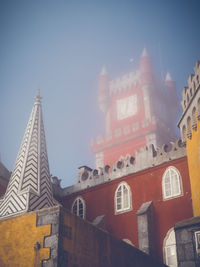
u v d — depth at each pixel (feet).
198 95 87.35
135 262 72.90
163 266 82.53
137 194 106.93
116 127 230.27
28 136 98.07
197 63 90.43
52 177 126.62
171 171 103.24
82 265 59.16
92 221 111.96
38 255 56.80
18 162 92.48
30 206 81.20
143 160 110.42
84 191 119.85
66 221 59.67
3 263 59.16
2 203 85.10
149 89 230.48
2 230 62.90
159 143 207.51
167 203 100.01
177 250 65.92
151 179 106.32
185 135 96.48
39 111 105.09
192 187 89.40
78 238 60.49
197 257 63.00
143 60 239.30
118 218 107.34
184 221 68.13
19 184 86.22
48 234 57.93
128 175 111.75
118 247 69.62
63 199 123.34
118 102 240.12
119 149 215.10
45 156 96.12
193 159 89.66
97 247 63.87
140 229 96.78
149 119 215.51
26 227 60.80
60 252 55.98
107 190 114.62
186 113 94.99
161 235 96.94
